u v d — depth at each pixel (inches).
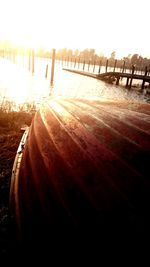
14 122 411.2
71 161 114.4
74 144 122.3
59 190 108.5
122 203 87.2
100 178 99.0
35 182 126.3
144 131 112.5
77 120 141.3
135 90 1332.4
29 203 123.8
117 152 104.8
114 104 161.3
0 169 240.1
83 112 149.9
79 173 106.6
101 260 81.7
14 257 130.3
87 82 1423.5
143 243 76.2
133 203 85.1
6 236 157.3
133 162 97.3
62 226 98.3
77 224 93.5
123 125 122.0
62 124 145.3
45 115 175.8
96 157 108.0
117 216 85.5
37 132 159.6
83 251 87.4
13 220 143.3
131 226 81.1
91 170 104.2
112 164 101.0
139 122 122.7
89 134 123.3
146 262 72.9
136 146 103.8
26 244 114.4
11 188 162.1
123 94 1120.2
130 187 89.9
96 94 1023.6
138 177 91.0
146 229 78.0
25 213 124.3
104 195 93.1
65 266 90.4
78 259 87.7
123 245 79.4
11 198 153.7
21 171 154.7
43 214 109.6
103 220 87.6
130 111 141.6
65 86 1143.0
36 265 103.0
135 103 163.6
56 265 93.7
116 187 92.4
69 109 162.7
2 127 384.2
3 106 525.3
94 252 84.5
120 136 113.6
